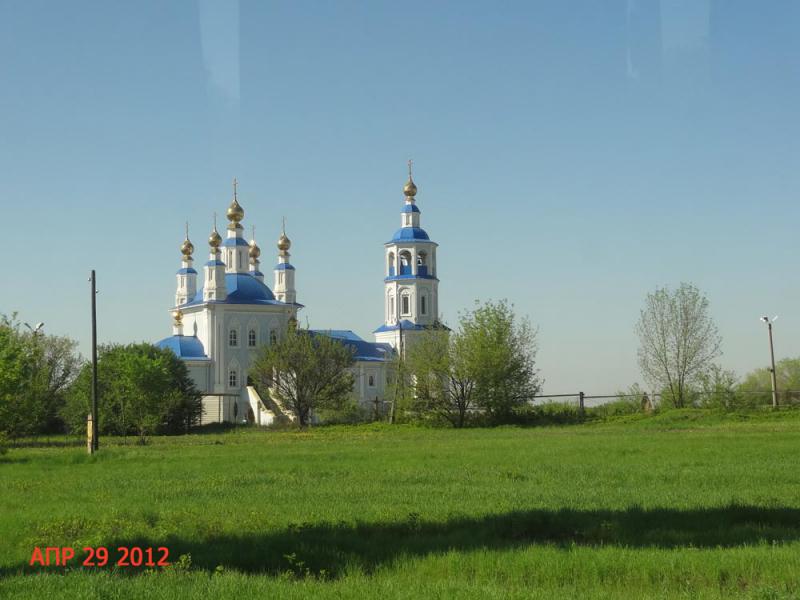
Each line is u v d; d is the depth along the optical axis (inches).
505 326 3186.5
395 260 4815.5
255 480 1189.7
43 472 1409.9
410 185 4857.3
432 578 615.5
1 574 645.3
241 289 4517.7
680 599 540.1
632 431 2324.1
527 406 3189.0
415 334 4665.4
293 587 572.1
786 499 930.7
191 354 4362.7
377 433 2844.5
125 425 3061.0
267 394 4165.8
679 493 983.0
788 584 572.1
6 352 2031.3
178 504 956.6
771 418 2716.5
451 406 3157.0
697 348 3257.9
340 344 3831.2
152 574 618.2
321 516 852.6
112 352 3412.9
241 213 4670.3
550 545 693.3
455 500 956.0
